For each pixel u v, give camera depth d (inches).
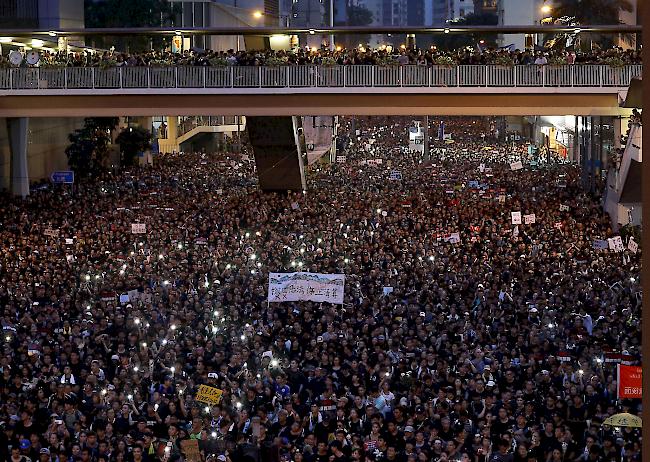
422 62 1704.0
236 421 792.9
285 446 756.6
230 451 746.8
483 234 1549.0
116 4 3454.7
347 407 818.2
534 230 1574.8
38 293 1197.7
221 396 810.2
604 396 826.2
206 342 971.3
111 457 746.2
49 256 1403.8
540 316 1069.1
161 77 1736.0
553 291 1162.6
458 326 1011.9
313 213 1742.1
